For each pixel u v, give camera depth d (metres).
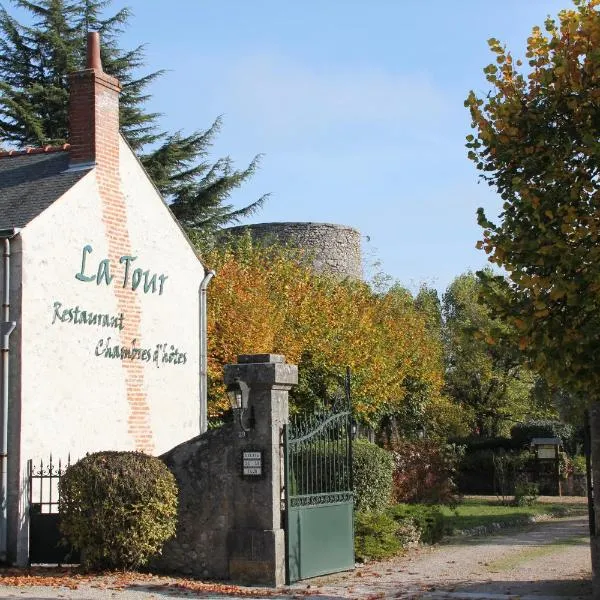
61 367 14.70
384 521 16.08
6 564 13.45
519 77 9.98
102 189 16.06
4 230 13.90
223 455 13.28
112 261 16.14
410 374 30.47
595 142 9.05
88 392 15.29
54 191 15.30
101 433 15.52
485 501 29.09
